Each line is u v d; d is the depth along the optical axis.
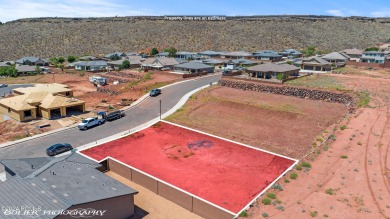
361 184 24.39
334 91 51.75
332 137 34.19
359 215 20.58
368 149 30.52
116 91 67.88
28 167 25.39
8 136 41.47
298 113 44.41
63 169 25.12
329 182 25.06
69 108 55.88
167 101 56.56
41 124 47.09
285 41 154.38
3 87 83.50
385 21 179.12
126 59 110.88
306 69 82.69
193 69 81.25
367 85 55.22
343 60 91.00
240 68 90.31
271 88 57.66
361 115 40.41
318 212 21.14
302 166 28.36
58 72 103.69
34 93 54.06
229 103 50.72
